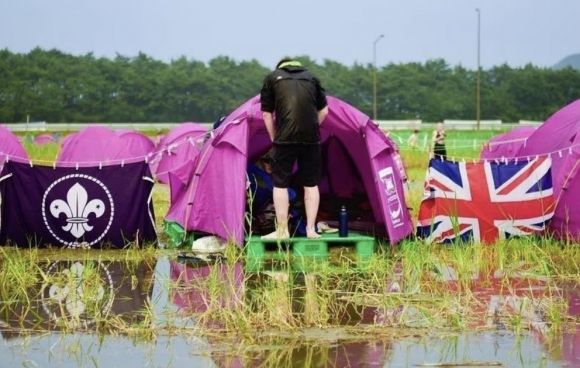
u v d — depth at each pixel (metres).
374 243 12.33
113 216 12.49
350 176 13.95
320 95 11.70
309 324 7.87
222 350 7.08
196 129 23.92
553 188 12.61
